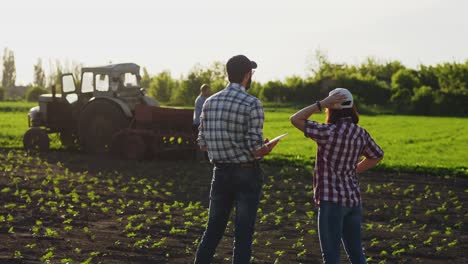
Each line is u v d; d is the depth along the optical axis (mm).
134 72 20844
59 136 22219
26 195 11969
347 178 5402
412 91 76062
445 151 24750
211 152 5629
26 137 21000
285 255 8078
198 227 9750
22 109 57625
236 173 5543
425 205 12680
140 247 8156
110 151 19547
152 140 19281
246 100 5516
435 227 10547
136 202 12078
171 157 19781
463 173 17406
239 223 5582
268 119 45531
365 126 41156
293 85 75562
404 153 23422
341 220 5359
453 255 8438
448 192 14398
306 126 5418
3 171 15945
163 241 8469
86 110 19797
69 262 7098
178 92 76500
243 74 5637
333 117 5516
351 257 5461
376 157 5633
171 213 11000
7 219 9641
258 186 5613
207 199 12773
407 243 9125
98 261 7332
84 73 20406
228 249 8312
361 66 103125
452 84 77938
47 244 8164
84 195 12656
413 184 15680
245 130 5520
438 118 54812
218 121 5547
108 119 19562
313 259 7902
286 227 10078
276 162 19047
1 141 23766
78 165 17766
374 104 71562
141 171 16844
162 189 13625
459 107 63312
